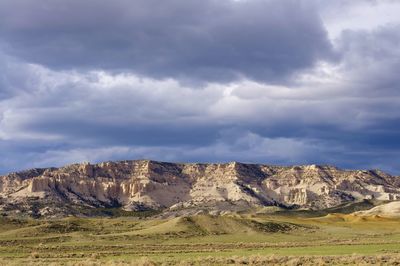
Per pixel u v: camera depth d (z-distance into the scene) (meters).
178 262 68.69
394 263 63.88
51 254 93.00
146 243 143.25
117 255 95.06
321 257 73.19
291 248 117.25
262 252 100.88
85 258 83.62
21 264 65.56
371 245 121.75
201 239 158.75
